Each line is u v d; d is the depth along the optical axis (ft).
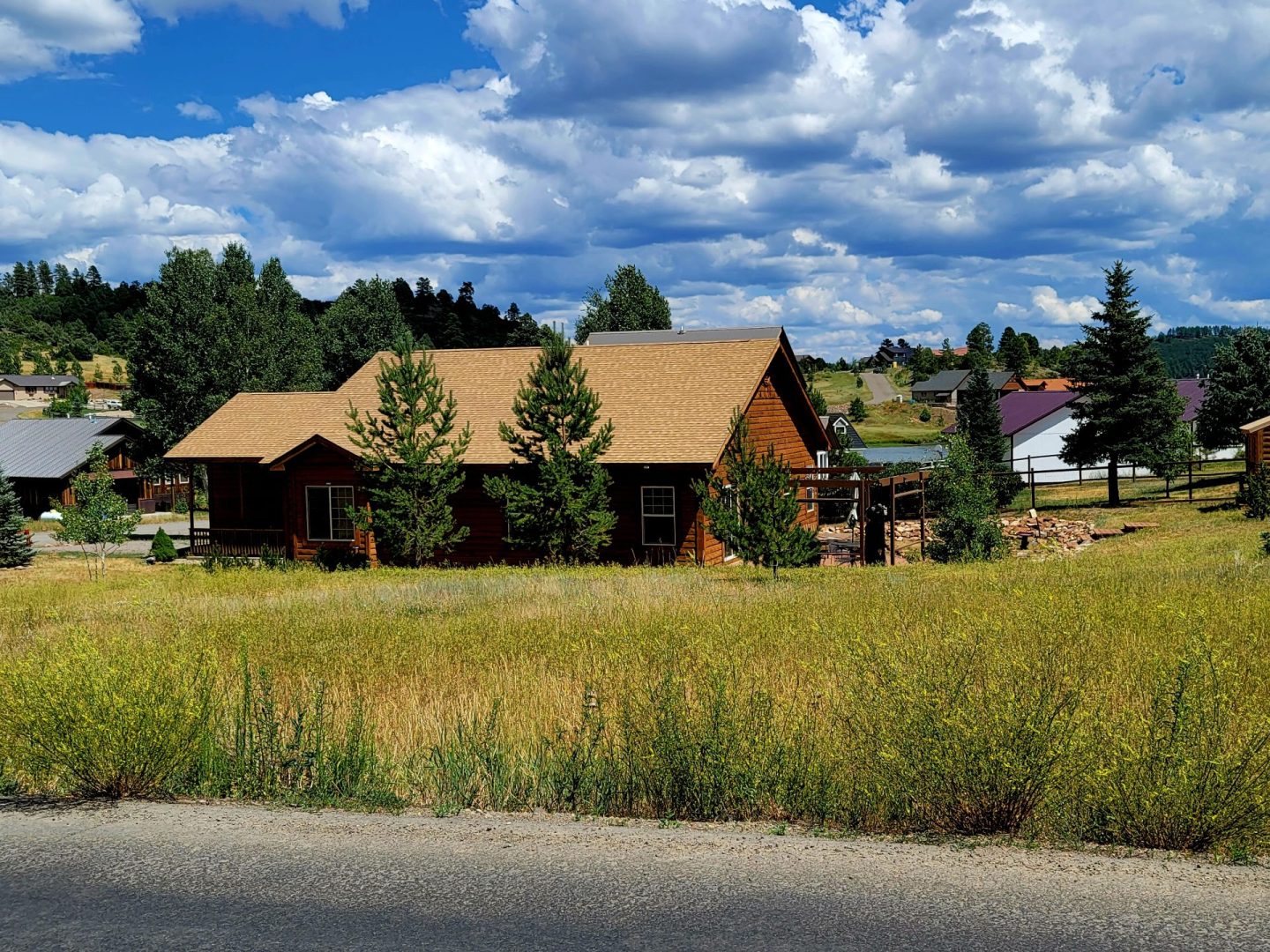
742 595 56.29
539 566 86.58
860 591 55.52
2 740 24.62
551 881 17.53
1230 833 18.19
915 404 522.47
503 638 42.91
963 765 19.63
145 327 209.56
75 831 21.07
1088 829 19.27
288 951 15.15
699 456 91.97
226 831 20.83
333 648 42.16
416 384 91.86
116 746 23.48
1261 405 167.94
